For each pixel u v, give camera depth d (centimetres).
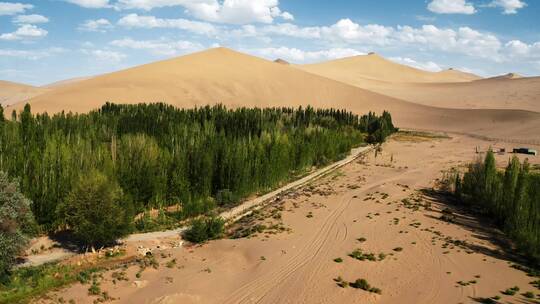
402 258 4734
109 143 7575
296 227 5741
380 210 6469
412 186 8075
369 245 5100
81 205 4919
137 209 6306
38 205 5391
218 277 4344
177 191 6769
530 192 5906
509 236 5609
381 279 4253
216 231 5694
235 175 7238
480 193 6912
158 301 3756
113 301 3812
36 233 5275
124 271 4400
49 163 5703
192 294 3934
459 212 6650
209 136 8288
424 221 6038
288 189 7950
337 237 5369
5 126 6856
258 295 3991
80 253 5016
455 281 4219
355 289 4022
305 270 4447
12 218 4316
